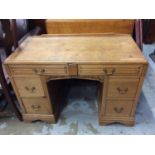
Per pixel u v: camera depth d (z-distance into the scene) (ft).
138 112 5.28
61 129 4.81
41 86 4.11
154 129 4.70
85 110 5.47
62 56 3.84
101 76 3.81
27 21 7.00
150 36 10.37
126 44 4.38
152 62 8.25
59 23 5.69
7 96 4.43
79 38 4.85
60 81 5.75
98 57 3.73
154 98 5.87
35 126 4.93
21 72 3.86
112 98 4.20
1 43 5.22
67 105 5.72
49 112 4.74
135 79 3.79
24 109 4.74
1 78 4.03
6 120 5.16
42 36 5.12
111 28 5.63
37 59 3.74
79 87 6.63
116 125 4.84
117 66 3.58
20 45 4.55
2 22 4.23
